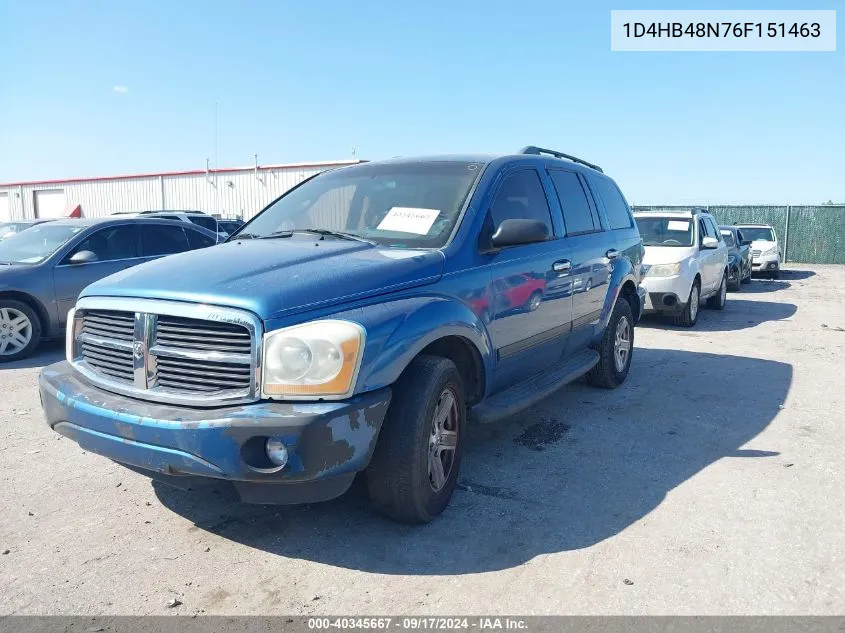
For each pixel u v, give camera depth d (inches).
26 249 345.4
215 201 1294.3
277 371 121.3
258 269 137.0
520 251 183.3
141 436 123.6
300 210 189.3
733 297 640.4
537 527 146.1
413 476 137.1
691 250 437.1
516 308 178.4
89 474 174.6
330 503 157.1
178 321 128.3
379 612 115.8
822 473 177.2
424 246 160.6
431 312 142.9
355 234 169.2
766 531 144.4
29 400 245.9
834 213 1143.6
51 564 130.7
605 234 245.0
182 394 126.8
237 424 117.5
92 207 1446.9
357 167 201.6
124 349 134.0
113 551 135.7
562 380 206.7
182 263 145.0
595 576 126.8
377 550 136.2
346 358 123.4
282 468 118.8
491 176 181.2
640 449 195.5
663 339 387.5
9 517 150.3
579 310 219.3
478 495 162.4
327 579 126.0
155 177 1354.6
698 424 219.5
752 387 269.7
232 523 147.7
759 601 118.8
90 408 130.1
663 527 146.3
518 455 189.9
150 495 161.8
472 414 166.9
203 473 120.6
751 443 201.3
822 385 273.9
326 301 129.0
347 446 123.4
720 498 161.0
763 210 1182.9
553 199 210.7
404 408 136.8
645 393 258.4
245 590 122.3
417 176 184.7
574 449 195.0
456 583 124.6
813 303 584.7
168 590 122.1
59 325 332.2
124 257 357.1
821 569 129.3
